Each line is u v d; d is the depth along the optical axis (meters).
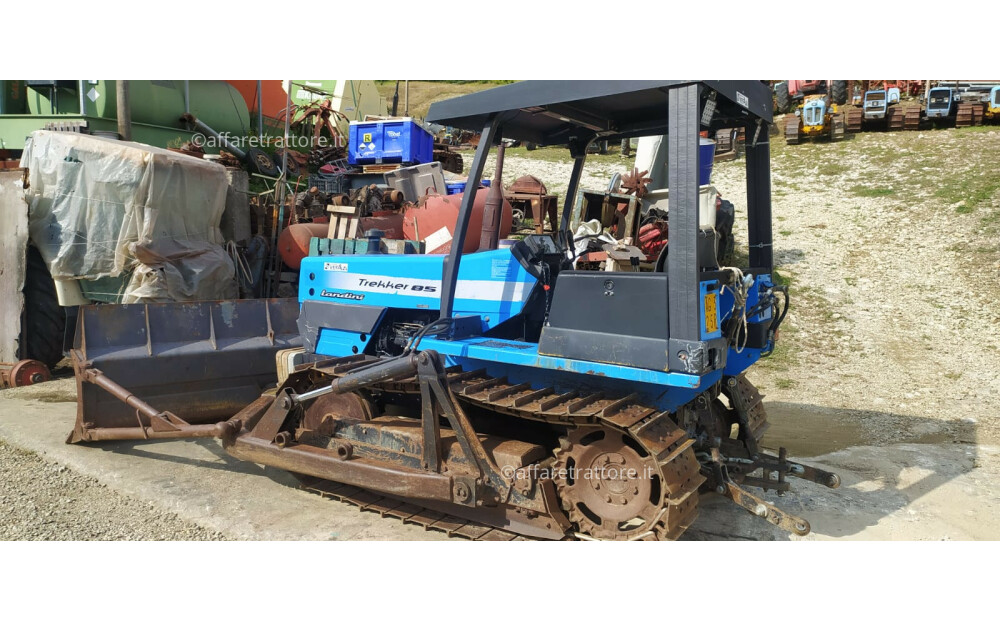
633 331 3.28
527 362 3.57
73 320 7.58
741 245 10.91
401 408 4.42
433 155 13.14
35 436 5.22
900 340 8.22
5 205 7.39
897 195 12.38
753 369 7.71
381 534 3.73
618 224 7.83
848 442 5.52
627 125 4.38
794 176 14.25
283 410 4.24
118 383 5.02
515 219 9.60
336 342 4.79
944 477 4.70
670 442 3.20
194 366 5.33
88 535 3.69
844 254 10.58
